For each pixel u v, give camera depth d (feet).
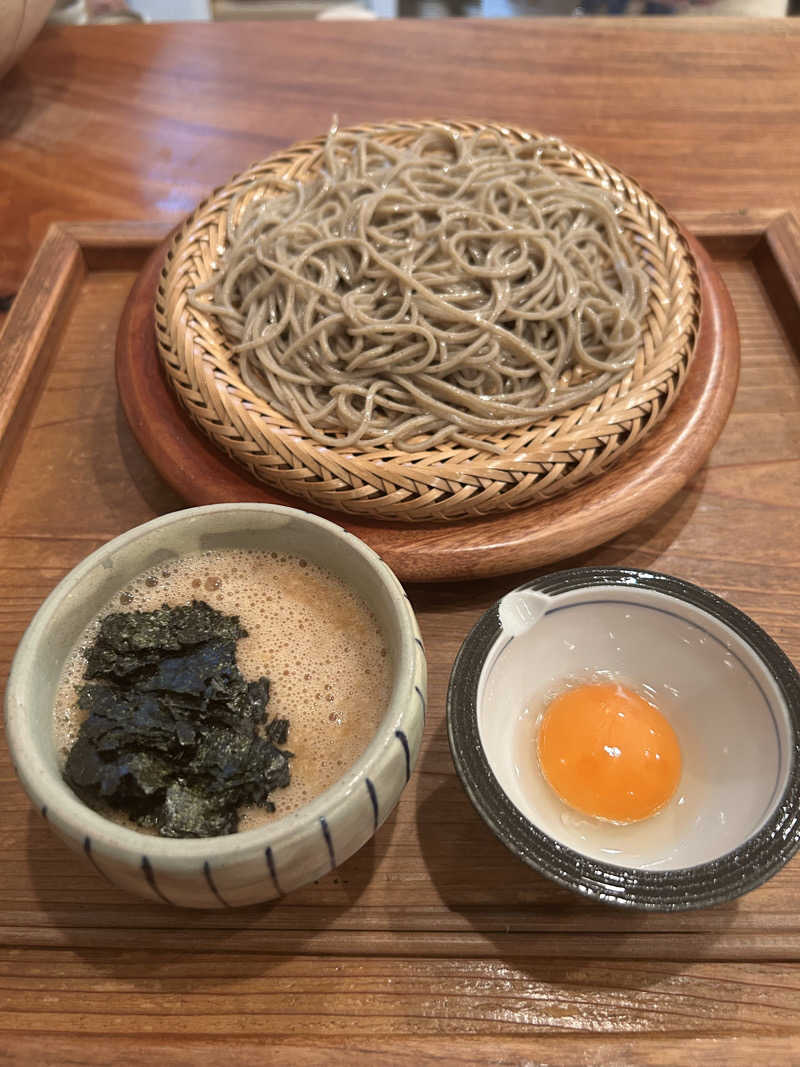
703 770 0.81
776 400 1.23
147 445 1.07
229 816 0.71
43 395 1.26
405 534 0.97
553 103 1.69
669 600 0.81
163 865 0.61
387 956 0.78
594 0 2.40
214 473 1.03
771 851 0.67
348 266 1.17
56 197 1.52
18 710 0.67
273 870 0.63
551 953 0.77
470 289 1.16
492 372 1.10
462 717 0.73
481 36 1.86
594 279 1.17
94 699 0.74
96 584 0.79
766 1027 0.74
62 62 1.82
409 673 0.70
